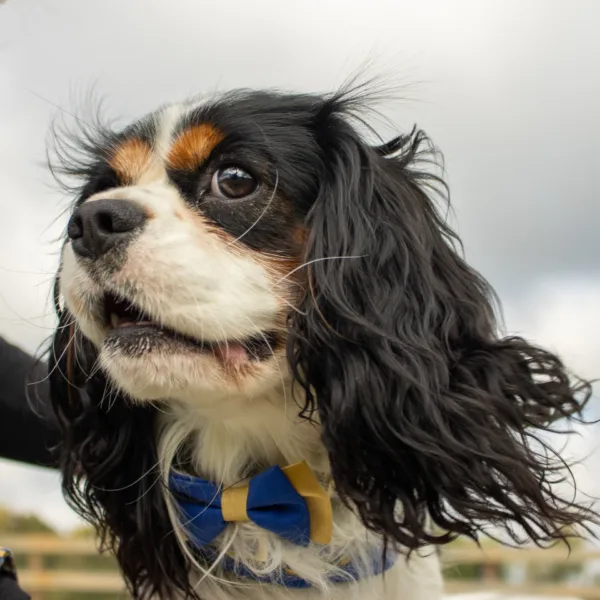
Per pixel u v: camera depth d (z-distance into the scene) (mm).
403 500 345
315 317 350
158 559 378
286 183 366
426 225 391
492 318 387
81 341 400
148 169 381
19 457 462
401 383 345
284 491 353
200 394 336
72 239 338
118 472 400
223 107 378
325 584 363
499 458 343
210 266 332
